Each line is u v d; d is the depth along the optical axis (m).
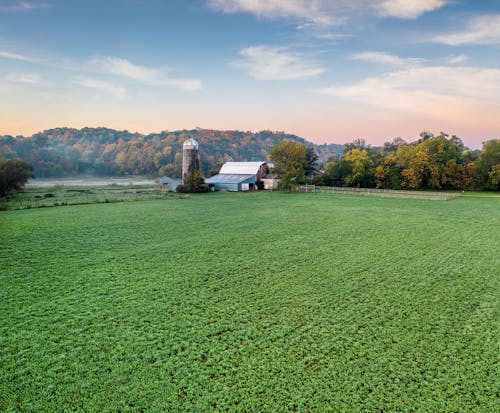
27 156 170.00
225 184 77.38
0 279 17.52
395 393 9.37
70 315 13.66
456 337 12.09
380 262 20.53
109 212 41.06
